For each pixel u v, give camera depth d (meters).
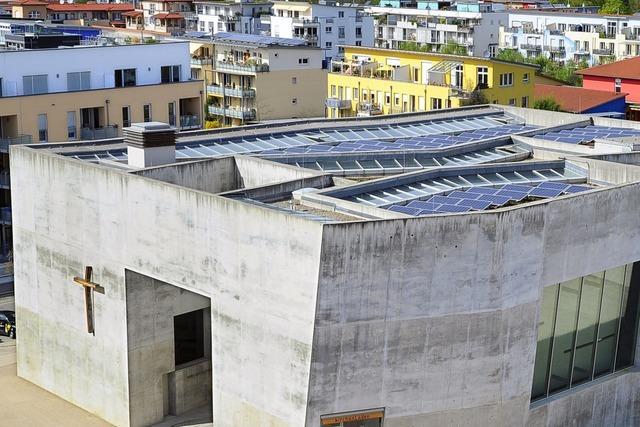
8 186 92.25
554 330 52.72
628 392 56.62
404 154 66.81
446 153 68.00
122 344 56.00
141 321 55.88
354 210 52.00
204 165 60.09
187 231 51.69
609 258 53.16
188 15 196.75
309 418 47.19
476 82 129.25
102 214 56.00
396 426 48.38
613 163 60.75
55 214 58.91
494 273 48.19
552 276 50.72
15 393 61.31
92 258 57.06
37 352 62.12
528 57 190.25
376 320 46.94
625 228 53.47
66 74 95.19
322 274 45.66
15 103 90.88
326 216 51.75
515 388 50.34
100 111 96.88
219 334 51.19
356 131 77.00
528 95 130.75
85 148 65.94
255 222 48.19
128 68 99.06
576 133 76.25
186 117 102.94
